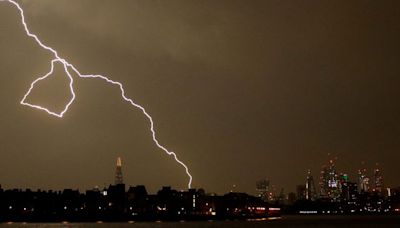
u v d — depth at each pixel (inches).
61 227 7194.9
